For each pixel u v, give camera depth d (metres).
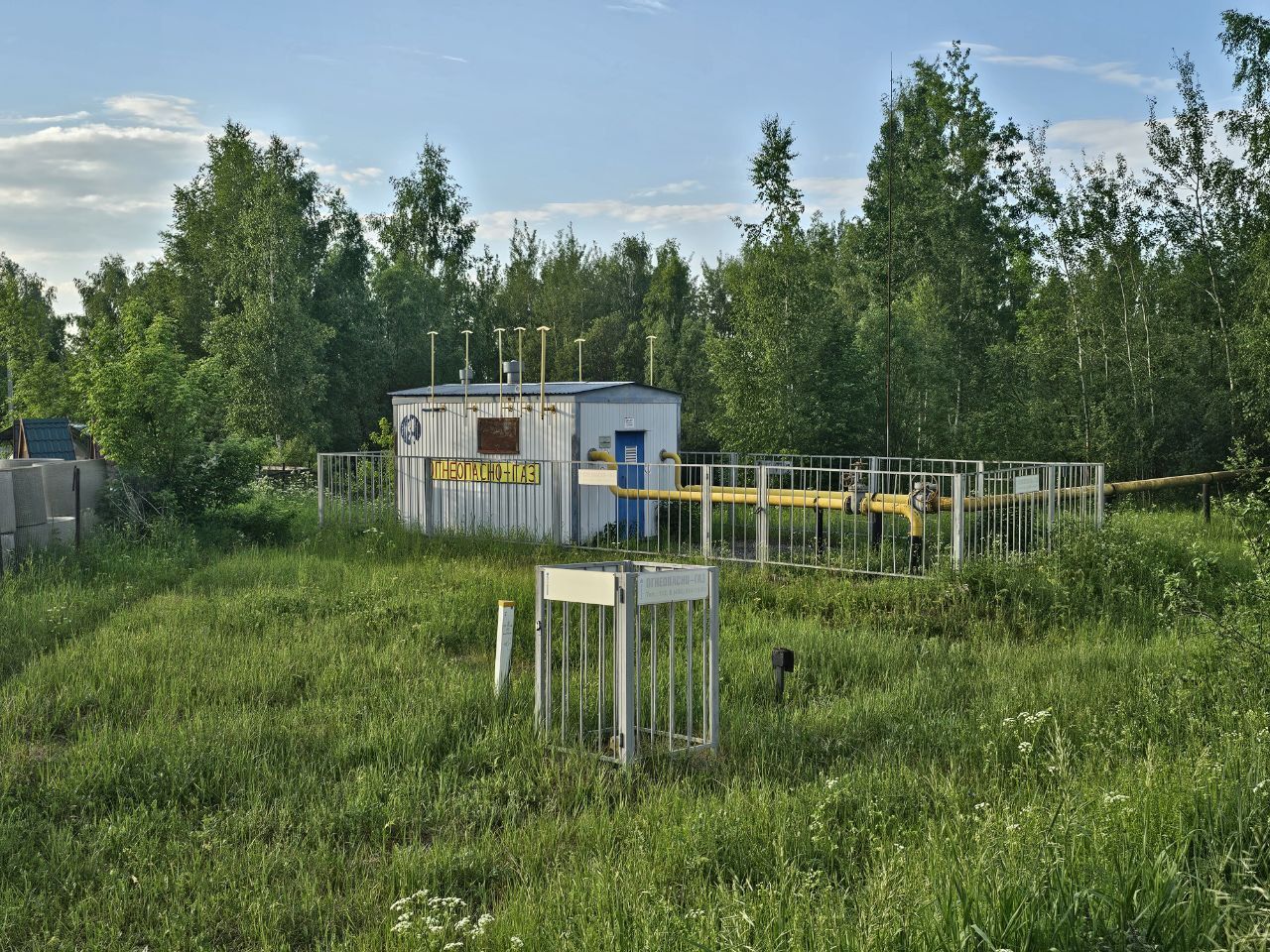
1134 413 29.95
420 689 9.44
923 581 14.12
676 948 4.44
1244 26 29.05
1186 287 30.95
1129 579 13.30
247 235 44.81
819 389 30.86
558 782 7.23
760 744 7.83
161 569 15.72
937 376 36.59
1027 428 32.12
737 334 32.69
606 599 7.76
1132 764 6.82
